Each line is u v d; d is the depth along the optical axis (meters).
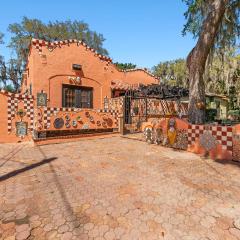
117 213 3.14
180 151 7.56
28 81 14.14
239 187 4.17
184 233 2.67
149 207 3.33
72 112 9.96
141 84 15.41
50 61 12.04
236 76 21.86
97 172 5.12
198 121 8.52
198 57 8.48
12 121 9.55
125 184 4.32
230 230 2.74
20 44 29.62
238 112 20.30
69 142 9.61
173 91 15.47
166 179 4.62
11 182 4.41
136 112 14.68
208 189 4.06
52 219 2.97
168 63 37.16
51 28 32.19
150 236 2.62
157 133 8.88
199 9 9.42
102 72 14.24
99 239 2.56
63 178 4.68
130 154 7.10
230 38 10.02
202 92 8.66
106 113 11.25
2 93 9.31
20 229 2.73
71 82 12.75
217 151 6.56
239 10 9.43
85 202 3.49
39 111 8.98
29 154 7.11
